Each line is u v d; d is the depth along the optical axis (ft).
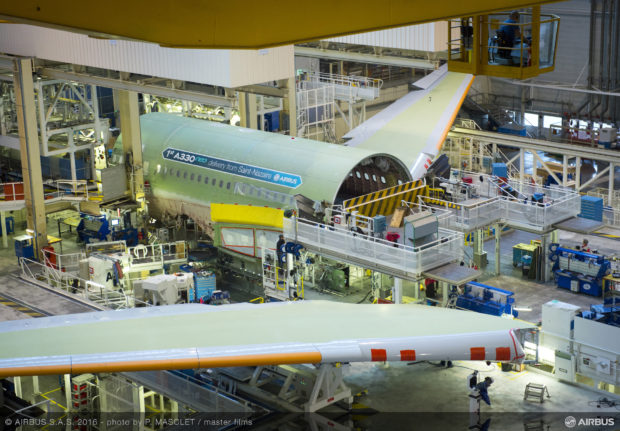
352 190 142.72
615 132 162.71
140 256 136.36
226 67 120.78
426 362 102.47
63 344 79.00
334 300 122.93
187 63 125.29
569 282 125.90
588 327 93.56
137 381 89.40
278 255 118.11
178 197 146.72
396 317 90.94
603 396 92.12
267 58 126.00
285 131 148.66
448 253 105.60
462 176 143.33
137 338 81.25
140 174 148.56
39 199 144.87
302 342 79.25
